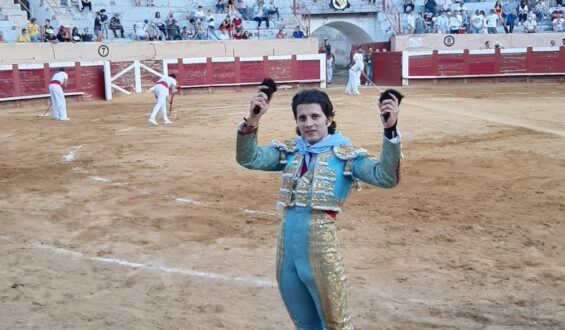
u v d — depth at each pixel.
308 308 3.08
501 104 18.23
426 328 4.16
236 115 16.69
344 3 31.47
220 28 27.80
